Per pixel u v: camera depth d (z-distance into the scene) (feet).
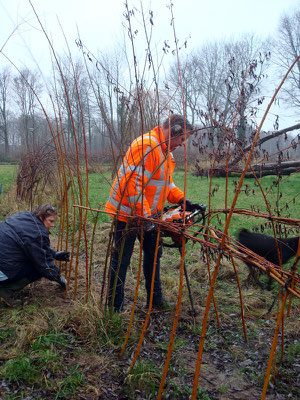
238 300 10.67
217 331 8.98
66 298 9.88
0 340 7.89
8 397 6.28
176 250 15.49
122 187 8.27
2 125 107.04
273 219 5.98
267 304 10.58
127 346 8.07
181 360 7.75
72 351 7.74
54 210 9.84
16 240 9.14
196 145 6.99
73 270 12.35
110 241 8.30
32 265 9.58
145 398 6.61
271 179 41.55
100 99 7.70
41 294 10.11
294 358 7.84
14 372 6.81
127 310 9.73
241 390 6.93
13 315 8.72
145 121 8.01
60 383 6.70
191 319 9.48
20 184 24.11
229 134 6.72
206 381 7.16
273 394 6.82
